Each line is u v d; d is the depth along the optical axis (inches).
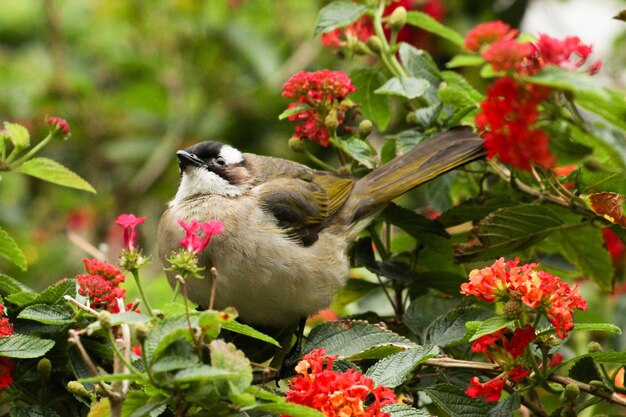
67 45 716.7
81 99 674.2
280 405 254.4
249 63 650.8
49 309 318.7
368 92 449.7
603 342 453.7
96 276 311.3
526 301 300.0
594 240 398.6
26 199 662.5
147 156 663.8
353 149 422.6
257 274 413.7
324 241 432.5
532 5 588.7
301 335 428.1
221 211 423.5
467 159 419.5
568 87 251.3
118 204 650.2
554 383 332.2
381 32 439.5
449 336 355.6
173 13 664.4
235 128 640.4
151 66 672.4
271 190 434.9
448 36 451.2
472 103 397.1
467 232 441.1
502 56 264.7
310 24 655.1
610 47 597.3
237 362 251.4
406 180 427.2
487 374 345.1
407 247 453.4
